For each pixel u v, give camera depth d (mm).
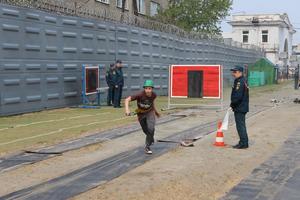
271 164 9750
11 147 11516
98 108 21438
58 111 20125
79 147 11531
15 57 18359
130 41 27828
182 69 21547
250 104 24797
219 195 7523
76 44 22516
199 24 54438
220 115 18922
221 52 44156
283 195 7543
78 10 23391
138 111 10758
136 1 43656
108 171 9141
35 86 19594
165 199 7293
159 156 10570
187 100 27234
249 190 7801
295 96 32344
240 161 10062
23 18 18828
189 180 8438
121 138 12945
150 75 30391
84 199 7324
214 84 21172
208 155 10703
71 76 22094
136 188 7918
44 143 12070
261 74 54375
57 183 8273
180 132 14219
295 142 12430
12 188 7984
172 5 54469
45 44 20219
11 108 18172
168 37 32969
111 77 22156
